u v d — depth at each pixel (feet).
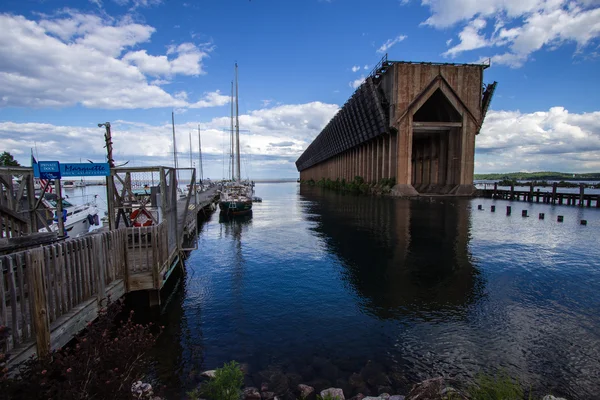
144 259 31.81
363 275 41.65
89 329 13.55
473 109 172.86
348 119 240.32
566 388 19.01
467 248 55.52
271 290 36.52
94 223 59.62
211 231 80.94
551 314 29.43
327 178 380.78
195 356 22.43
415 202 144.05
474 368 20.99
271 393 18.22
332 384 19.24
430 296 34.19
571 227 76.69
